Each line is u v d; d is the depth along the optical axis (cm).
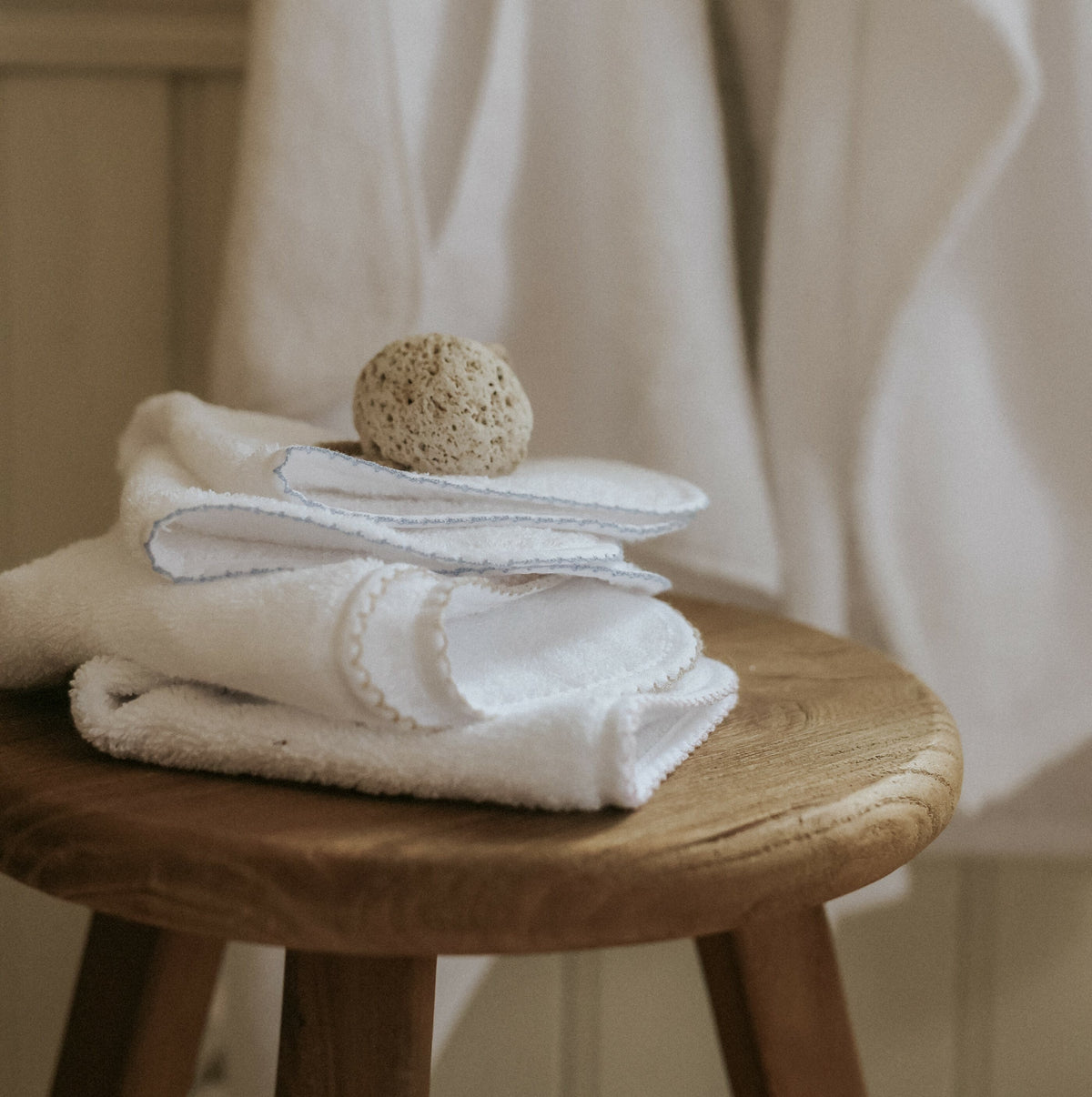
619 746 31
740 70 67
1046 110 64
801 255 63
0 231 71
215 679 35
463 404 41
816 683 46
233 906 29
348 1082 33
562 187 64
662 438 62
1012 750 68
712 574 63
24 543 74
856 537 66
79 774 34
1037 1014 85
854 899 70
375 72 58
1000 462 67
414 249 60
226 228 72
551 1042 83
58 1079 56
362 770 32
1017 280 66
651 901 29
